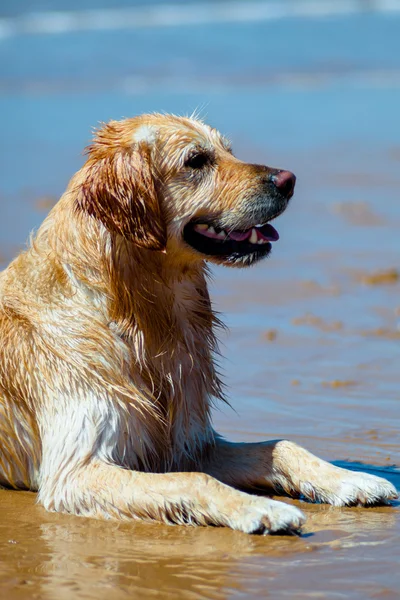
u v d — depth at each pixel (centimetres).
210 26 6134
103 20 6569
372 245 2048
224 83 4559
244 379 1300
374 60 4981
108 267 930
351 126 3494
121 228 911
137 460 947
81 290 943
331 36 5612
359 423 1134
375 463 1014
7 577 728
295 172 2767
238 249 980
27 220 2230
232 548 791
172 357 959
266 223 1013
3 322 982
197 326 993
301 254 1998
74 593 697
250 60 5116
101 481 888
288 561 758
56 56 5425
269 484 959
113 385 923
